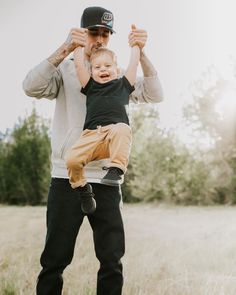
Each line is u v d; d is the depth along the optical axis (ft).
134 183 71.77
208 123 71.72
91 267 15.26
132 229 27.63
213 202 68.90
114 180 8.58
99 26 9.53
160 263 15.88
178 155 70.59
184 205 67.31
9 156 78.28
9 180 77.92
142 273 14.23
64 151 9.48
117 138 8.77
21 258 17.04
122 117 9.09
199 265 15.85
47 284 9.29
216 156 69.97
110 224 9.14
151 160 71.26
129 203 71.82
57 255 9.23
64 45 9.29
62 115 9.79
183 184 69.41
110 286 9.01
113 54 9.45
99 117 9.04
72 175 8.82
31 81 9.34
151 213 45.37
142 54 9.77
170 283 13.07
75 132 9.50
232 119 71.05
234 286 12.95
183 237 23.16
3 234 25.02
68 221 9.25
